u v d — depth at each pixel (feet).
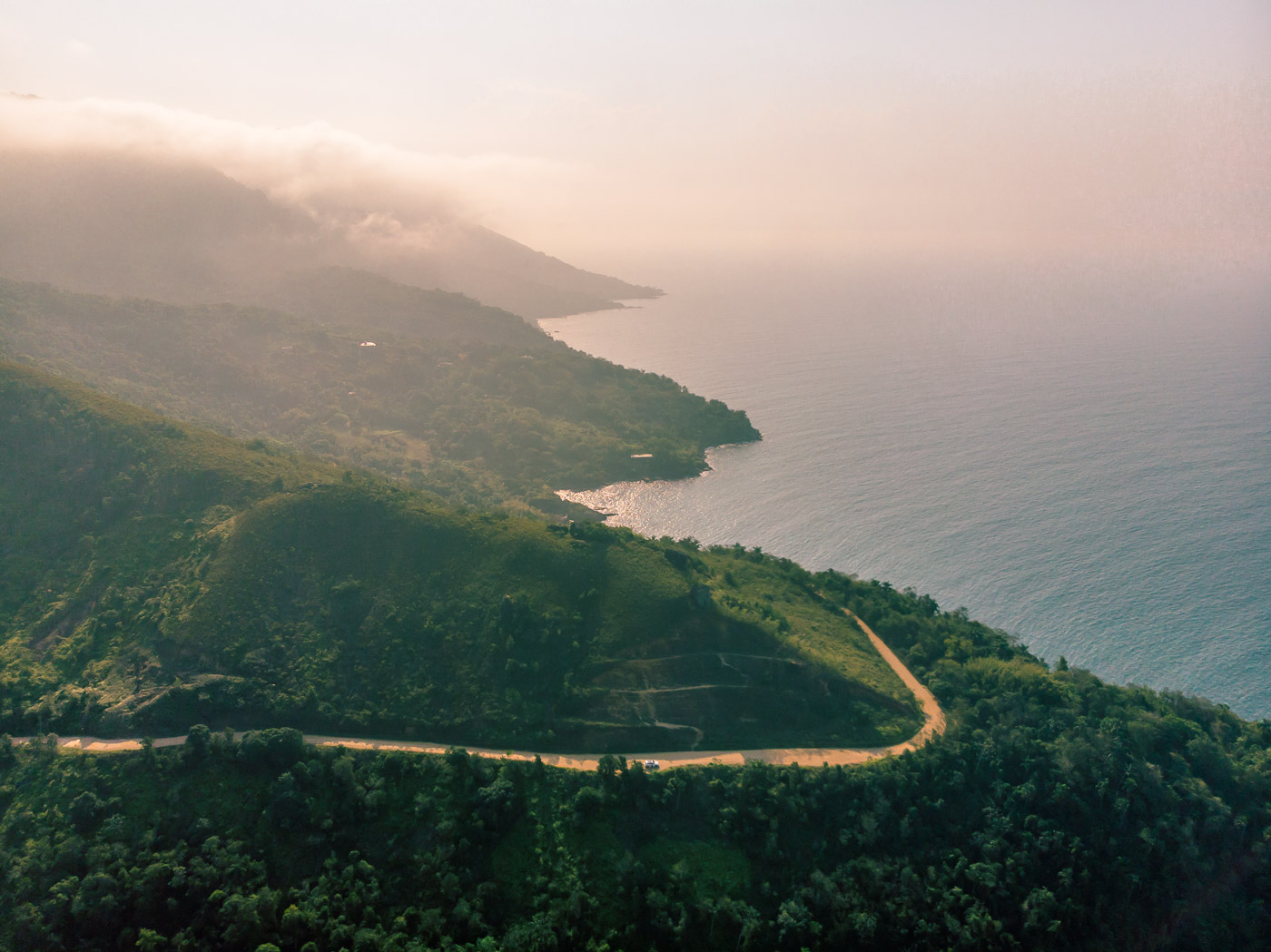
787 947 438.40
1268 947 463.83
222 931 415.64
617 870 453.17
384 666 548.31
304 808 457.68
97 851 433.07
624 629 572.10
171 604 571.28
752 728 539.70
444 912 434.30
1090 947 456.45
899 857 479.00
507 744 515.09
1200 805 494.59
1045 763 508.94
